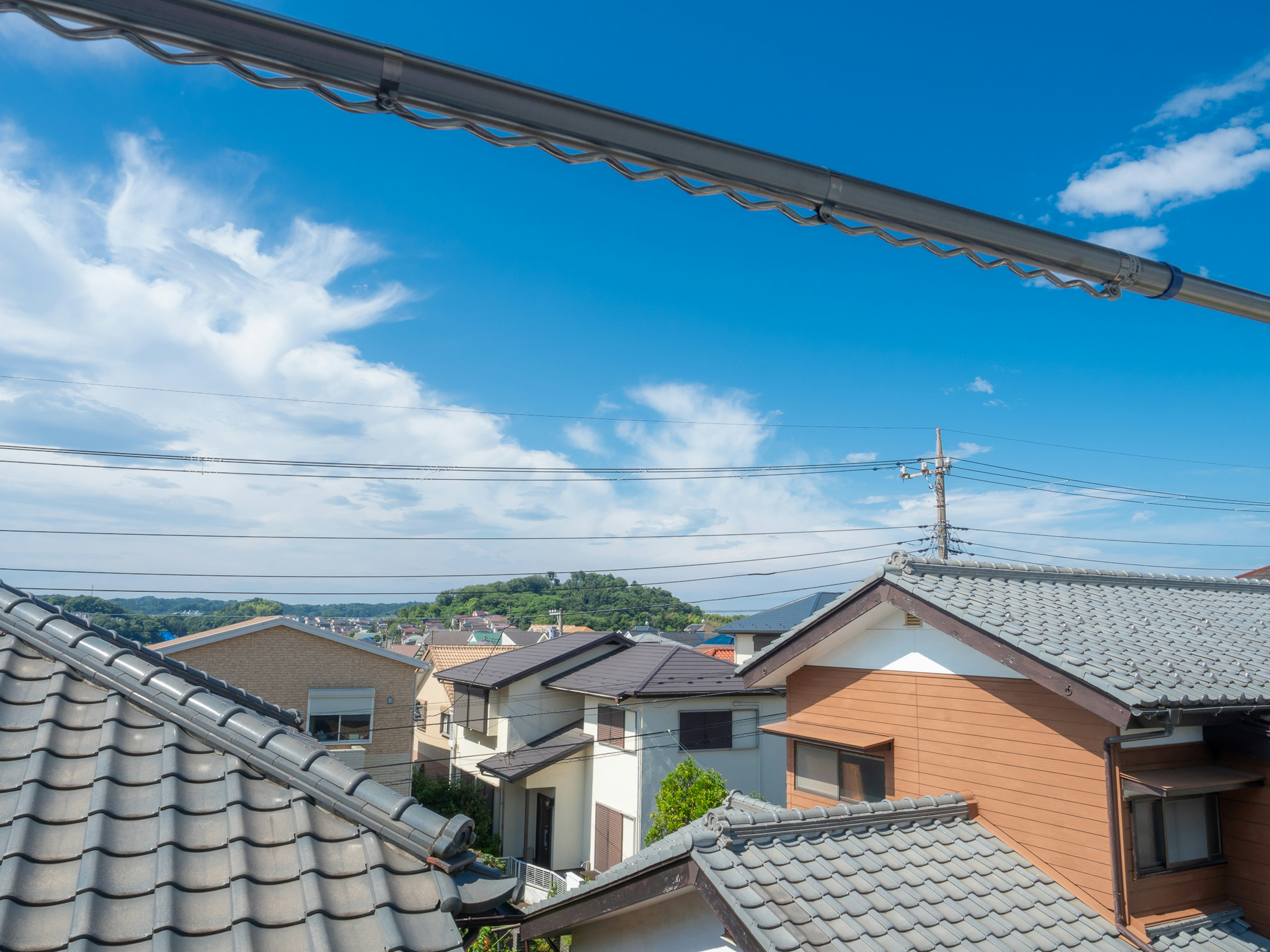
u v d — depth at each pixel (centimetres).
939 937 523
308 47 134
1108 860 611
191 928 277
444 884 317
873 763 835
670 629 5372
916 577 793
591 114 152
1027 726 684
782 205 174
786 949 467
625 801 1739
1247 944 634
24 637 410
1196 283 215
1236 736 678
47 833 304
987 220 188
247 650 1967
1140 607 866
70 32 126
